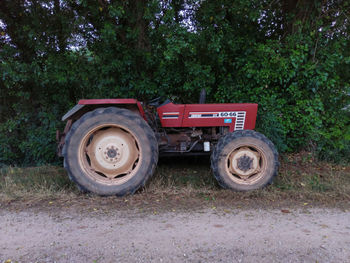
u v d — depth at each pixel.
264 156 3.83
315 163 5.16
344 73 5.55
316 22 5.21
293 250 2.36
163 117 4.15
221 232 2.69
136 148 3.82
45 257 2.25
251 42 5.27
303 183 4.16
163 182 4.07
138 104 3.82
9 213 3.15
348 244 2.47
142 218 3.01
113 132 3.79
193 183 4.12
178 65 5.40
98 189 3.62
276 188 3.96
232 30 5.14
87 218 3.01
